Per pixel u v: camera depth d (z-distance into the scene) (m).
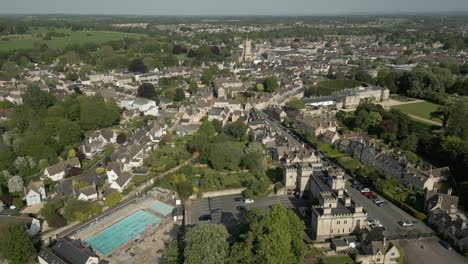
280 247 143.00
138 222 194.88
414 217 195.00
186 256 146.25
